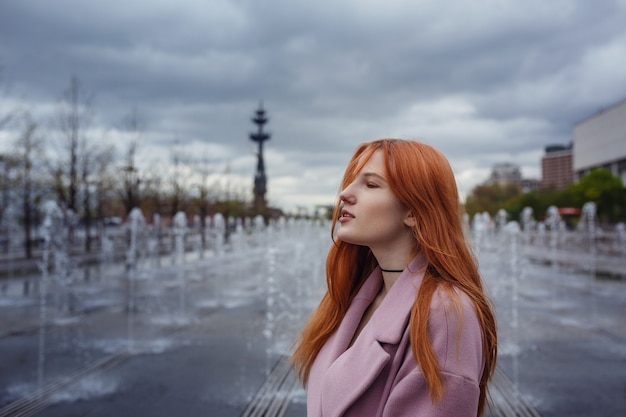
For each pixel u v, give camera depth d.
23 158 20.47
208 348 6.03
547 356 5.60
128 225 24.67
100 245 26.61
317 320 1.28
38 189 21.52
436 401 0.85
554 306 8.96
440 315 0.92
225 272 15.27
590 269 15.88
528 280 12.91
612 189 49.91
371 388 0.94
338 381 0.97
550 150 159.00
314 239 22.44
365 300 1.16
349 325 1.14
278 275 13.84
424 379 0.87
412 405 0.88
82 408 4.09
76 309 8.93
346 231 1.08
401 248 1.08
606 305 9.06
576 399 4.25
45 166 21.56
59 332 7.00
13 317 8.14
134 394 4.40
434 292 0.96
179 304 9.43
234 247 28.59
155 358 5.59
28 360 5.53
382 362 0.93
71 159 21.58
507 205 72.12
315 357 1.25
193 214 41.28
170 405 4.13
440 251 0.99
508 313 8.30
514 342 6.28
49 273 15.27
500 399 4.26
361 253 1.27
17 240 27.14
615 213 50.66
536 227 56.28
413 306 0.95
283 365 5.27
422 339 0.90
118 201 31.58
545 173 142.50
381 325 0.99
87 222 23.59
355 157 1.17
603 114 70.12
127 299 10.09
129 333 6.91
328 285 1.27
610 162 69.06
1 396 4.38
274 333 6.85
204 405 4.12
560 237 38.59
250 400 4.23
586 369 5.10
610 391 4.43
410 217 1.05
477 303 0.98
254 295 10.46
